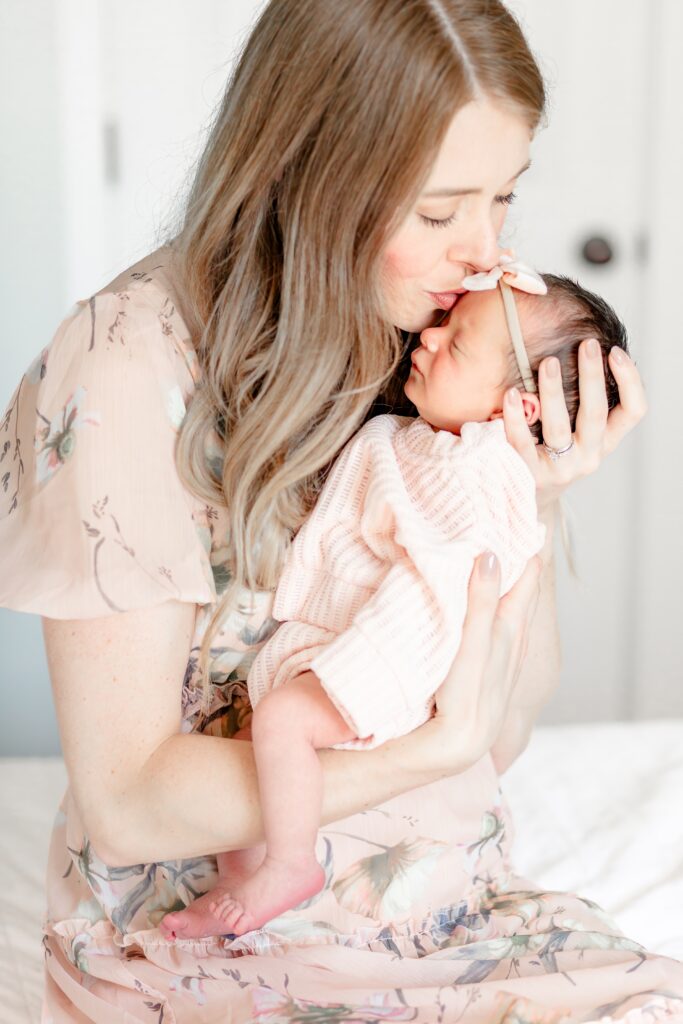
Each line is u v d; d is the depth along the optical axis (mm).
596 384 1188
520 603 1176
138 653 1062
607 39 2523
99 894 1172
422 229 1120
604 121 2557
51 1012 1209
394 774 1083
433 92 1042
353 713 1053
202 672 1185
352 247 1104
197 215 1169
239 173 1134
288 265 1120
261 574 1177
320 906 1174
